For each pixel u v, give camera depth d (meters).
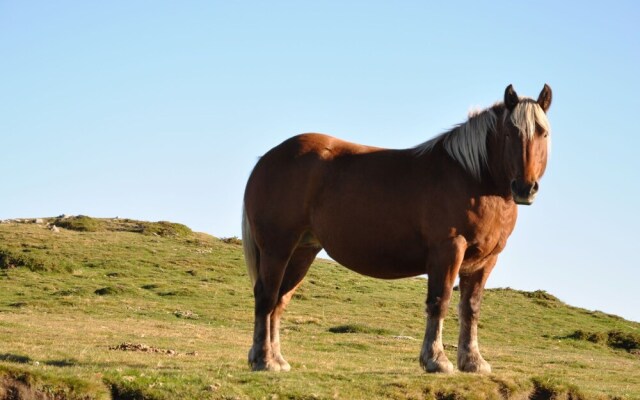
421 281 39.28
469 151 9.11
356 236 9.70
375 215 9.55
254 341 10.30
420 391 9.12
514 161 8.84
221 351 15.77
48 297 27.67
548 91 9.18
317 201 10.00
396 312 29.56
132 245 42.38
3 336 15.90
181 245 44.16
